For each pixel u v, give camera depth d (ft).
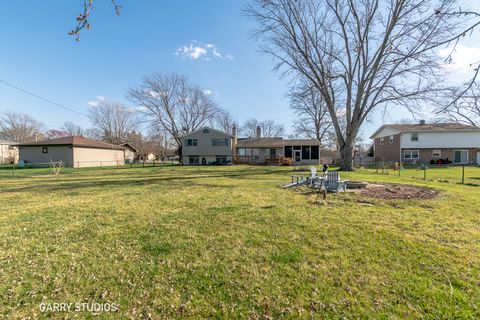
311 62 58.95
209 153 105.29
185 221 15.89
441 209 18.37
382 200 21.85
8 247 11.81
